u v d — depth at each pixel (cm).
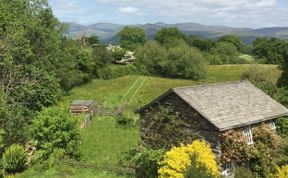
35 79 4881
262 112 3378
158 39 15325
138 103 6831
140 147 3219
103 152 3697
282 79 5856
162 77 10081
